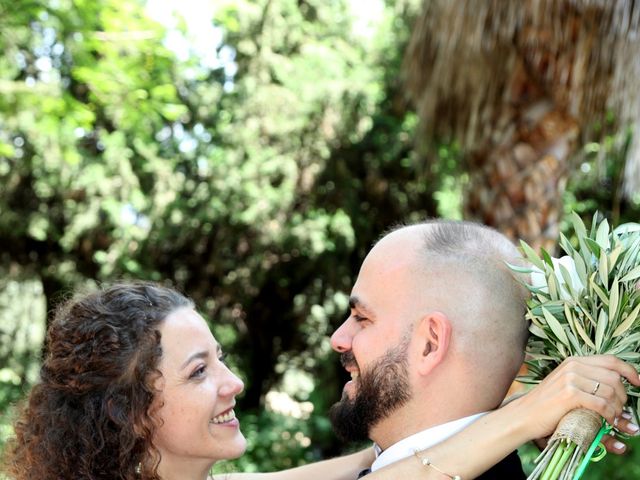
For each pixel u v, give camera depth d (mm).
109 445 1956
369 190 10984
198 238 11039
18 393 9750
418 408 1865
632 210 9953
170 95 5855
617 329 1824
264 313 11742
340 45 10719
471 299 1854
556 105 4379
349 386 1978
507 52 4344
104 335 1979
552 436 1736
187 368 2012
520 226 4449
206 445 2021
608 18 4105
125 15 5297
